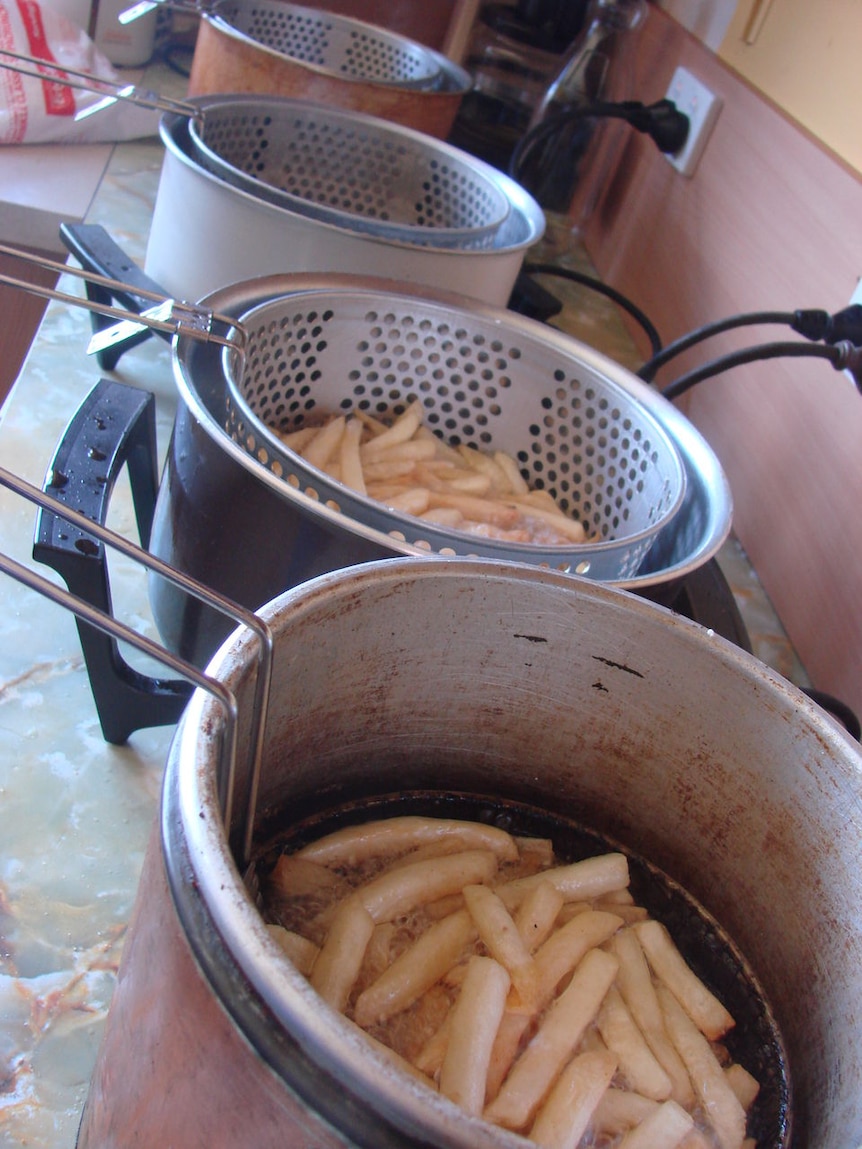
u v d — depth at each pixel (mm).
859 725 555
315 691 353
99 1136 278
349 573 324
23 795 449
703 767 385
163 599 471
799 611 672
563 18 1121
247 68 812
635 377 584
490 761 427
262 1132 208
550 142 1065
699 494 520
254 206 601
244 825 330
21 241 920
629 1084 339
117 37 1150
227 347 457
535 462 632
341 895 379
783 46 797
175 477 444
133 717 467
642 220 1019
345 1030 197
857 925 335
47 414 676
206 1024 213
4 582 547
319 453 565
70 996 382
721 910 407
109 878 427
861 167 685
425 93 838
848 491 641
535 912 372
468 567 348
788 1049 367
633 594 373
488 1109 309
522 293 887
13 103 956
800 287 720
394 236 646
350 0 1249
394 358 613
